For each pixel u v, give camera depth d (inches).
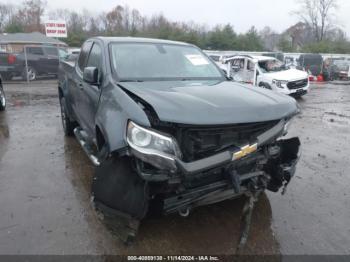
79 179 173.9
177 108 107.0
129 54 161.0
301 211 147.3
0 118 319.9
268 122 120.2
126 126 109.0
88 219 135.7
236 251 118.4
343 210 149.6
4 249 115.6
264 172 134.3
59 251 115.6
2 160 200.4
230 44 1993.1
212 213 141.9
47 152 215.9
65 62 247.4
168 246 119.9
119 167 114.3
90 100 158.6
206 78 163.8
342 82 898.1
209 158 108.3
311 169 199.2
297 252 119.2
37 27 2397.9
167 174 105.8
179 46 182.1
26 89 557.6
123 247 118.7
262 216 141.9
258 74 528.1
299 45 2422.5
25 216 136.8
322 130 305.4
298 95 506.9
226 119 108.8
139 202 109.1
